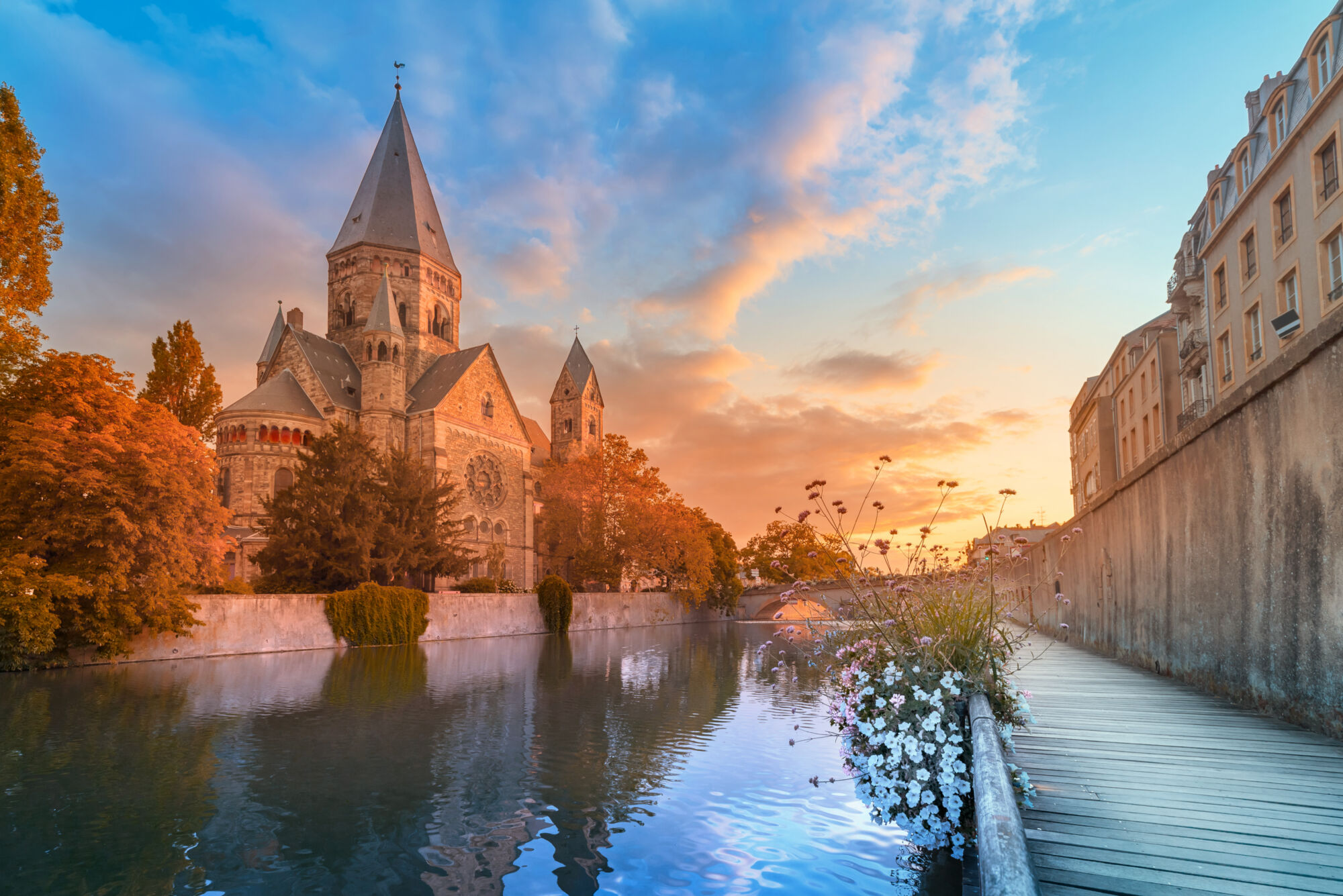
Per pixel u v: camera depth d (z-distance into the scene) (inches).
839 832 351.3
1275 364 376.5
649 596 2918.3
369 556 1804.9
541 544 3294.8
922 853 292.4
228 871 323.6
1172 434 1656.0
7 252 1143.6
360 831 374.0
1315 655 348.8
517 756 529.3
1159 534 596.4
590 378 3951.8
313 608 1562.5
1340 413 321.4
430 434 2783.0
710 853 330.0
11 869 327.9
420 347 3223.4
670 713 719.7
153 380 2178.9
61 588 1032.8
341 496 1764.3
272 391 2625.5
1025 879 126.1
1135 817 229.6
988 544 293.9
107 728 644.1
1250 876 184.7
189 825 385.1
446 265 3395.7
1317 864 191.0
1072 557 1019.3
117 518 1089.4
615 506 2827.3
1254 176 1300.4
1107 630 790.5
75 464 1093.1
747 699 812.6
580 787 446.3
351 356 3142.2
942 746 255.6
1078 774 280.8
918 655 265.0
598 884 302.0
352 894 299.4
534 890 299.0
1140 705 435.8
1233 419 440.1
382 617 1686.8
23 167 1174.3
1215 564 473.1
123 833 373.4
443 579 2615.7
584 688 919.0
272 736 608.1
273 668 1152.2
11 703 784.9
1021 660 721.6
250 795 437.1
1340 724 327.9
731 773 476.1
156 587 1155.9
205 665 1197.1
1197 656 511.2
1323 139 1068.5
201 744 577.3
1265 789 256.2
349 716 705.0
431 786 453.4
